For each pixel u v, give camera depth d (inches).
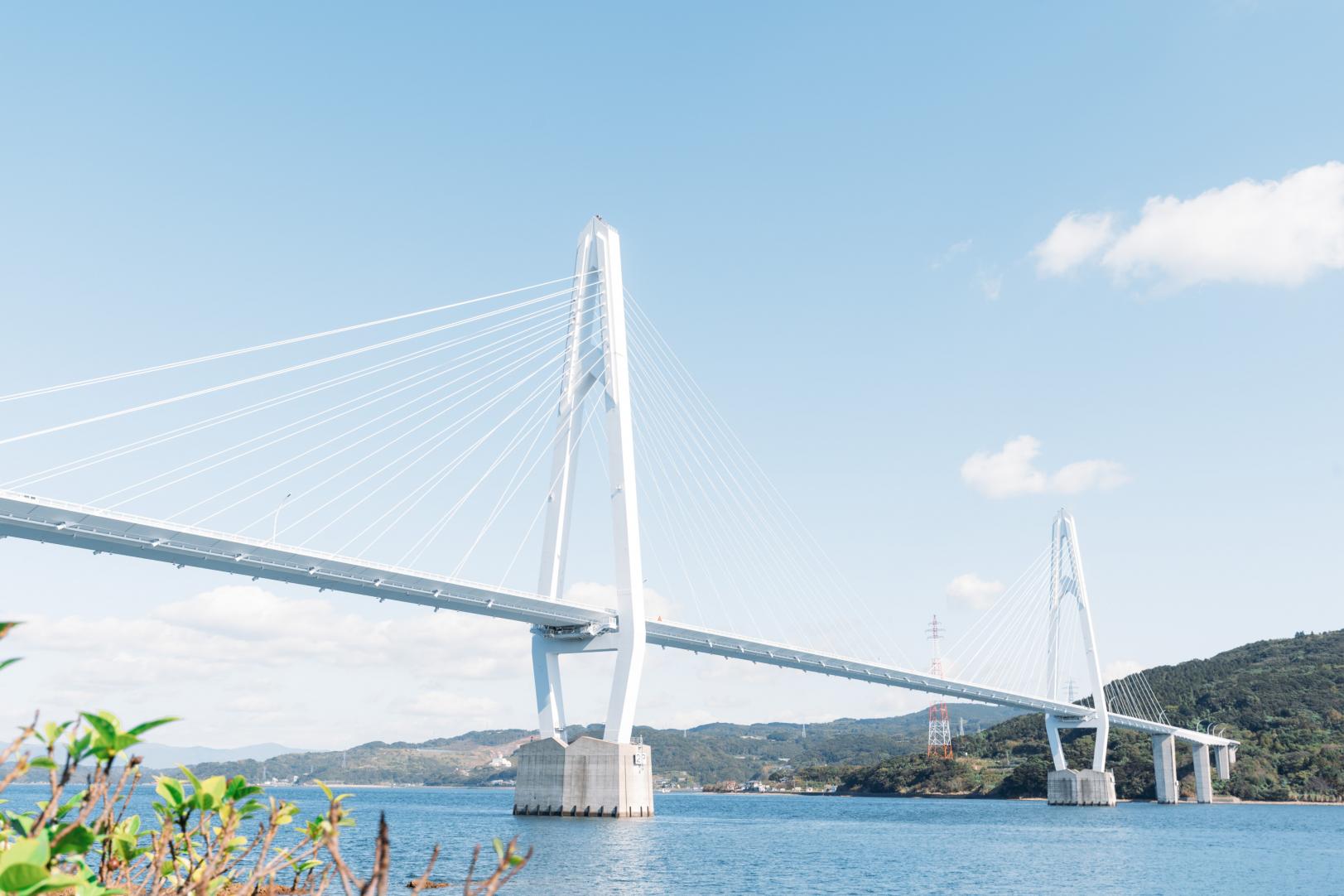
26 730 201.5
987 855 3191.4
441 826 3833.7
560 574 3725.4
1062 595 7229.3
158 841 240.7
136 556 2610.7
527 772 3708.2
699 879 2229.3
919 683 5162.4
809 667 4569.4
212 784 242.5
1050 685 7081.7
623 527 3612.2
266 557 2753.4
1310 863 3065.9
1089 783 7003.0
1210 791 7849.4
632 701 3627.0
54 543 2471.7
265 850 251.0
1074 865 2898.6
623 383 3686.0
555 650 3737.7
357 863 2230.6
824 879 2361.0
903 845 3553.2
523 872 2204.7
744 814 6112.2
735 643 4175.7
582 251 3951.8
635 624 3582.7
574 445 3846.0
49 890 181.2
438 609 3287.4
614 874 2247.8
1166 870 2822.3
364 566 2942.9
